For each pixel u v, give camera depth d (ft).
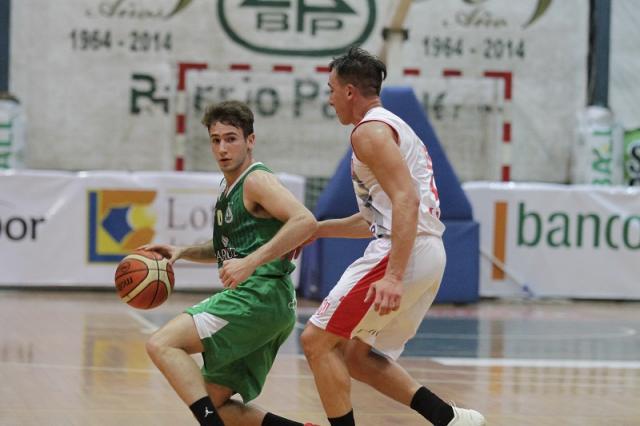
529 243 104.63
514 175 133.28
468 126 131.34
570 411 44.88
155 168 130.31
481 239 104.22
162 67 130.11
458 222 98.48
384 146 30.12
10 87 127.54
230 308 30.53
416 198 29.89
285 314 31.32
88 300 94.53
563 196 104.83
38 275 99.35
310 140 131.03
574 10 133.28
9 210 98.99
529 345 71.00
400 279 29.66
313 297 98.53
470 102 131.13
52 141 128.57
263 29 131.03
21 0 127.54
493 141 131.13
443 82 131.13
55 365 54.13
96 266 100.01
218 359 30.53
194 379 29.68
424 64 131.85
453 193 98.12
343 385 31.68
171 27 130.00
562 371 58.54
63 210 99.66
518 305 102.83
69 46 128.67
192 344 30.27
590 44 132.98
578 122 130.93
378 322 31.35
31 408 41.63
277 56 131.23
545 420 42.42
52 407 41.98
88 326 73.46
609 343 73.41
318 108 131.03
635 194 105.50
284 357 60.54
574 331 80.89
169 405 42.83
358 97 32.04
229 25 130.72
